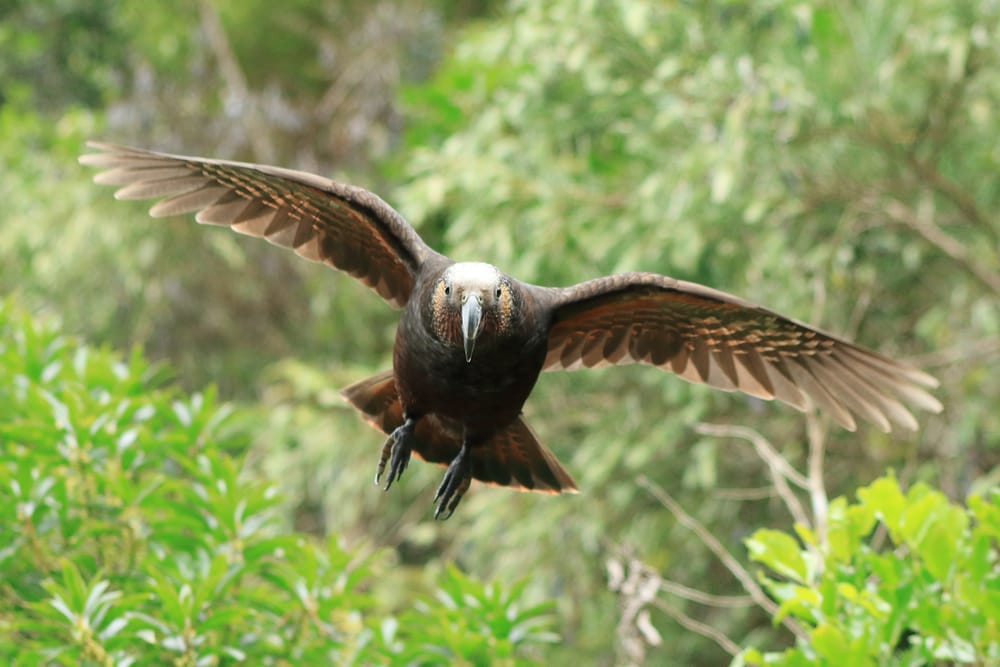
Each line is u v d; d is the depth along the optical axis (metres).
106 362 8.34
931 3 12.56
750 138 12.38
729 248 13.11
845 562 6.30
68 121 18.62
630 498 13.29
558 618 13.09
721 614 13.46
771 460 8.30
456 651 6.84
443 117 15.50
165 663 6.59
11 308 9.14
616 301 6.36
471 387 5.69
